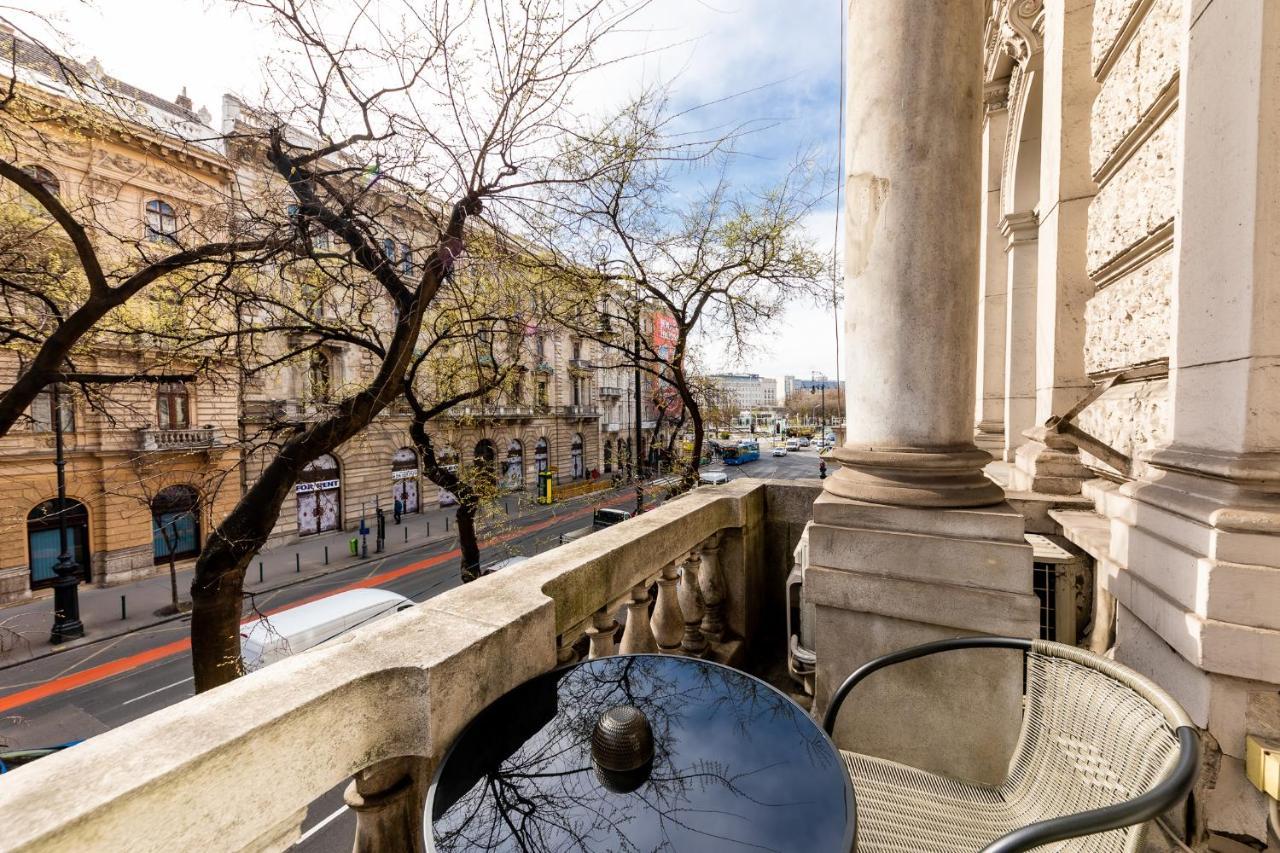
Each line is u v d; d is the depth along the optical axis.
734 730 1.41
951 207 2.22
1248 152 1.52
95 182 5.84
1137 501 2.00
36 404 14.23
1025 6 4.67
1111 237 2.71
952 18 2.17
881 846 1.41
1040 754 1.55
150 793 0.94
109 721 9.85
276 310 6.78
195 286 5.31
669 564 3.12
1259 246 1.50
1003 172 6.05
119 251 6.30
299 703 1.20
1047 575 2.87
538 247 6.37
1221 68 1.62
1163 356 2.26
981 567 2.03
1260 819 1.46
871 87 2.30
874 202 2.32
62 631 12.80
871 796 1.60
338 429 5.48
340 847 6.76
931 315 2.25
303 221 5.05
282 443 6.45
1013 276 5.25
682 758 1.29
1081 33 3.28
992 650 2.00
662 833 1.04
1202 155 1.71
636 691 1.62
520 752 1.34
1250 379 1.51
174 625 14.05
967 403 2.32
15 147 5.29
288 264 5.32
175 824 0.98
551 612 1.90
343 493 23.64
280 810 1.16
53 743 9.23
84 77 4.77
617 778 1.22
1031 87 4.67
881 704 2.22
